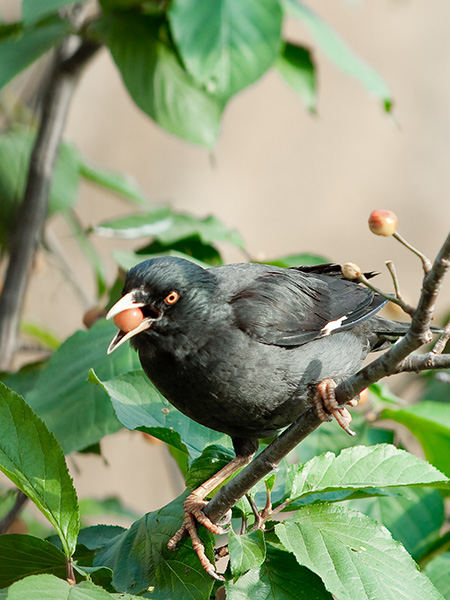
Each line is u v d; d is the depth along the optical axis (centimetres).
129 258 894
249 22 917
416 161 2409
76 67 1101
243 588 588
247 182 2328
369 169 2388
